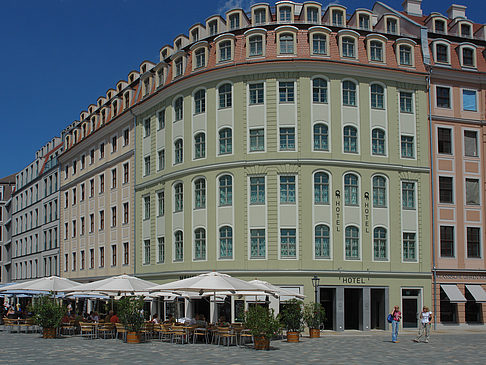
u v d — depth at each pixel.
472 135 46.97
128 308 31.67
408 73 44.81
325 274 40.91
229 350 27.52
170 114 47.41
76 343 31.23
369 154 43.22
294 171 41.66
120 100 58.38
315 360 23.56
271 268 40.84
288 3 44.94
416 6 58.38
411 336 36.78
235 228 41.97
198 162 44.34
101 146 62.06
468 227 45.62
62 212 72.50
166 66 49.22
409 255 43.62
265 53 43.12
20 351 27.06
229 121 43.31
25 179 92.19
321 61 42.44
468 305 44.84
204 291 34.47
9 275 102.56
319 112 42.53
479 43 49.34
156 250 48.31
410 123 44.84
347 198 42.41
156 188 48.97
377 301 43.19
